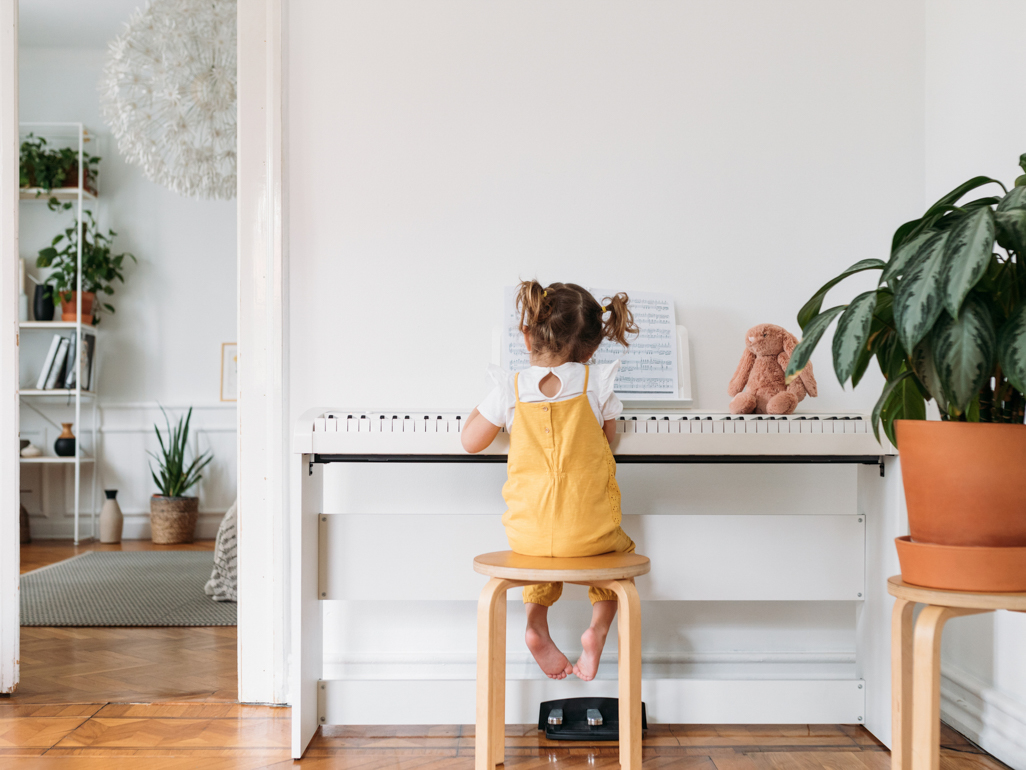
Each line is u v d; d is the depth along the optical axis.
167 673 2.09
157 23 2.87
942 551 1.09
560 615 1.89
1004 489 1.09
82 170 4.42
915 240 1.10
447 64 1.95
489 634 1.31
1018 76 1.61
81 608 2.84
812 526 1.67
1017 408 1.17
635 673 1.32
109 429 4.67
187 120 3.00
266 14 1.90
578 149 1.96
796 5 1.98
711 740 1.63
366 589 1.65
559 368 1.47
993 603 1.05
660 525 1.65
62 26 4.43
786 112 1.97
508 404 1.45
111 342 4.70
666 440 1.52
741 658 1.90
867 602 1.67
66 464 4.65
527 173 1.95
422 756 1.55
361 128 1.94
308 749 1.58
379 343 1.93
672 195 1.96
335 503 1.90
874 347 1.28
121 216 4.74
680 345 1.87
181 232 4.75
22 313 4.40
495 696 1.35
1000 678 1.59
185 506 4.48
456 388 1.92
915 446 1.14
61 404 4.63
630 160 1.96
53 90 4.75
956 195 1.15
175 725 1.71
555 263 1.94
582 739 1.60
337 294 1.93
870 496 1.66
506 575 1.30
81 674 2.08
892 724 1.20
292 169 1.93
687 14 1.98
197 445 4.71
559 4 1.97
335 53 1.94
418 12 1.95
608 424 1.51
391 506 1.90
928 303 1.00
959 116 1.83
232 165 3.13
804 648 1.92
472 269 1.94
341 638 1.91
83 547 4.31
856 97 1.98
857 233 1.97
